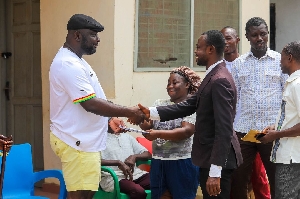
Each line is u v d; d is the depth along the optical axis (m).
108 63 6.45
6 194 5.14
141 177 5.64
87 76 4.30
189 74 5.05
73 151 4.26
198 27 7.33
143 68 6.73
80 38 4.32
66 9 6.52
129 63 6.58
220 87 4.16
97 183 4.35
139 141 6.03
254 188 5.83
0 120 7.18
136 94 6.66
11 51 7.20
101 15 6.46
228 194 4.38
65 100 4.25
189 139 4.95
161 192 5.02
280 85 5.40
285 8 9.53
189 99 4.67
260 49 5.38
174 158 4.93
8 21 7.20
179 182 4.94
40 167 7.04
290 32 9.52
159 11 6.89
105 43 6.46
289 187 4.62
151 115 4.56
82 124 4.26
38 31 6.96
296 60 4.60
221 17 7.56
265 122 5.38
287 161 4.59
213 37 4.32
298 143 4.59
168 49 7.02
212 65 4.34
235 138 4.41
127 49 6.54
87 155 4.28
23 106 7.13
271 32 9.62
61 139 4.27
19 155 5.28
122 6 6.46
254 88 5.40
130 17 6.55
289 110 4.60
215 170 4.09
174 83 5.04
